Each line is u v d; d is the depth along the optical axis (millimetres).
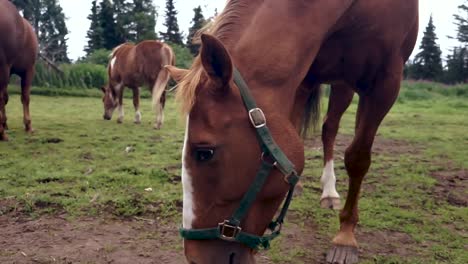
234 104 1762
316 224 3480
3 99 7168
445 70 35000
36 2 30234
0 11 6324
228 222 1771
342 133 8359
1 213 3574
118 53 9688
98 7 34219
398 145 7191
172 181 4531
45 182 4449
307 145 7023
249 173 1766
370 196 4227
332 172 3930
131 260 2824
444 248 3096
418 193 4355
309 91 2895
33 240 3104
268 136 1772
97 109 12164
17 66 7082
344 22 2402
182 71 1917
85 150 6109
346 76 2783
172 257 2865
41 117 9883
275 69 1910
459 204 4090
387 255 2967
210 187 1759
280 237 3191
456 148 6945
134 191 4117
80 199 3850
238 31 1950
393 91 2758
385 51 2639
